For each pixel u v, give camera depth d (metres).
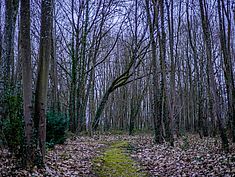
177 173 7.56
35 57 24.45
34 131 7.15
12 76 12.28
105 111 40.44
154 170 8.26
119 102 41.28
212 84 11.34
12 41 10.01
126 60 34.12
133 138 21.06
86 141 17.30
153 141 16.44
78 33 23.81
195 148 12.26
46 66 7.52
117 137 22.70
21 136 7.25
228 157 8.80
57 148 11.76
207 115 24.25
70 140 16.64
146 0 16.52
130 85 38.91
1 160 7.38
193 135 24.19
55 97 18.88
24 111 7.06
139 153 11.79
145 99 44.44
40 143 7.28
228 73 15.34
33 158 7.04
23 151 6.98
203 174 7.12
